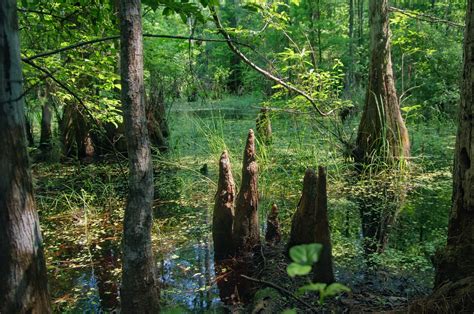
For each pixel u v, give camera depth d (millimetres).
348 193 7609
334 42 16656
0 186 2670
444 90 12672
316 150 9508
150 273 3436
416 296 3998
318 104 8758
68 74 6379
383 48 8719
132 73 3213
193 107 18500
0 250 2709
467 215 3248
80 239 6129
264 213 6742
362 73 17000
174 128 14359
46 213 7285
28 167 2809
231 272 4809
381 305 3756
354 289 4176
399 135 8828
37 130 15117
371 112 8992
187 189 8336
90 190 8508
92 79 7844
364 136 9148
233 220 5176
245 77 20266
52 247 5875
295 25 16172
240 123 14234
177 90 16469
